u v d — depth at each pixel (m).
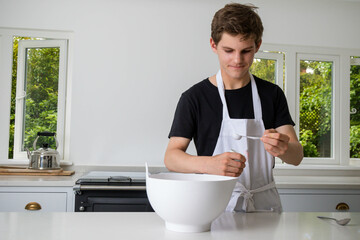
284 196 2.51
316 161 3.18
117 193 2.24
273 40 3.12
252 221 0.98
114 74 2.92
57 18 2.89
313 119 3.23
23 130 2.95
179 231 0.85
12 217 0.97
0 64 2.89
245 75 1.34
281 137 1.02
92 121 2.89
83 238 0.78
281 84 3.19
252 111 1.36
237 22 1.09
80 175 2.62
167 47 2.98
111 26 2.93
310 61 3.25
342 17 3.22
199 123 1.33
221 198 0.82
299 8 3.15
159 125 2.95
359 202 2.60
